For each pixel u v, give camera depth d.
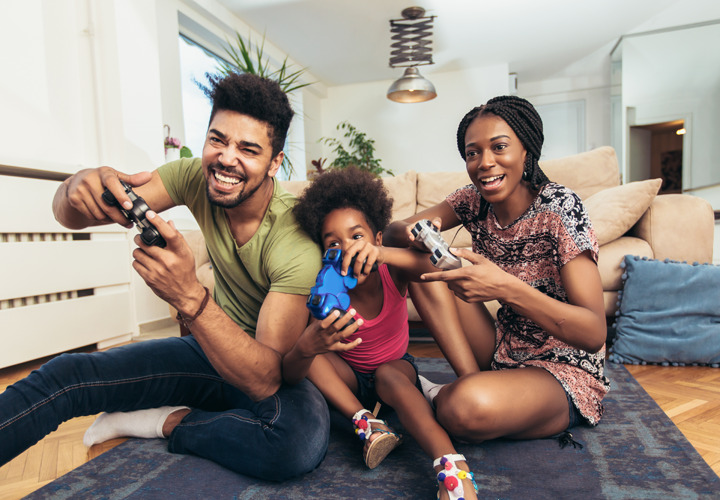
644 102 5.34
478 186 0.98
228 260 1.03
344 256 0.85
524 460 0.94
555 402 0.96
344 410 1.03
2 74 2.02
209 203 1.02
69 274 2.11
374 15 4.47
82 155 2.38
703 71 5.12
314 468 0.91
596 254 0.92
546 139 6.89
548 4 4.48
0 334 1.84
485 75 6.02
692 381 1.48
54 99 2.23
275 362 0.89
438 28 4.87
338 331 0.79
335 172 1.10
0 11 2.01
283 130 0.91
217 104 0.87
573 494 0.81
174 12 3.46
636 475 0.86
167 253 0.71
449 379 1.49
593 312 0.88
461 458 0.79
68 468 1.01
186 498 0.83
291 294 0.93
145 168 2.62
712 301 1.66
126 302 2.44
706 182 5.25
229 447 0.92
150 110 2.67
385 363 1.10
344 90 6.43
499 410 0.87
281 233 0.98
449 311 1.12
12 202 1.88
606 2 4.51
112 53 2.43
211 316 0.78
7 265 1.85
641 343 1.69
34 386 0.85
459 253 0.82
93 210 0.80
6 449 0.79
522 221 1.01
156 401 1.06
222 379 1.08
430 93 4.67
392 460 0.98
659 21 5.08
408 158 6.30
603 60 6.02
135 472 0.94
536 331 1.05
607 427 1.09
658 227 1.89
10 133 2.05
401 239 1.12
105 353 1.00
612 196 1.93
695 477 0.85
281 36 4.86
